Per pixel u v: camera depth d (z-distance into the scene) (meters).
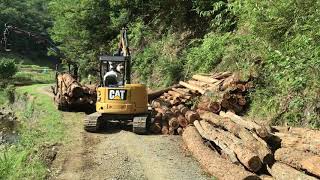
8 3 105.62
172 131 14.98
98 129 15.39
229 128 11.38
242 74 15.44
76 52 36.25
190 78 21.66
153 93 19.94
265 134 9.84
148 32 29.94
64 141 13.66
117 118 15.39
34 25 102.44
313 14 13.09
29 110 25.20
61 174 10.31
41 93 30.75
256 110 14.13
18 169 10.70
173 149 12.62
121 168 10.73
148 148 12.65
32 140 13.87
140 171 10.49
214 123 12.54
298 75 12.12
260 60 15.45
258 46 16.16
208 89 15.67
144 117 14.95
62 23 35.94
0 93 38.22
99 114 15.38
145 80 26.97
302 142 9.17
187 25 25.88
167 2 28.98
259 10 15.15
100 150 12.53
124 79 15.95
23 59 88.94
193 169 10.66
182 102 17.00
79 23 34.94
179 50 24.92
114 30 33.66
